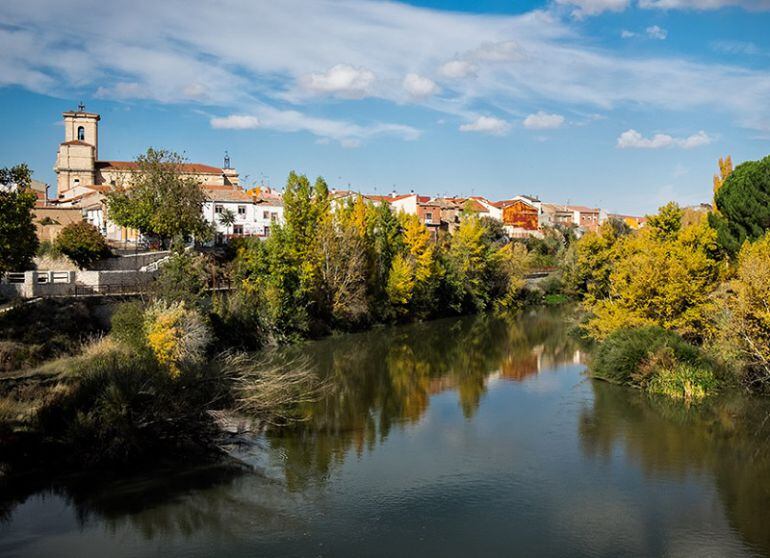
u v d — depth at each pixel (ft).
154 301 121.19
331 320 192.24
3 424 76.23
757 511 66.64
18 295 133.90
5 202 116.88
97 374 82.28
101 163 346.13
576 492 71.51
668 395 111.75
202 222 210.79
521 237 400.88
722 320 116.88
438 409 107.24
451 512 66.33
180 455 80.48
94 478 73.00
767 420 97.35
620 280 139.03
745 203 169.68
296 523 63.57
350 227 198.29
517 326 219.00
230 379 91.66
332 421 99.40
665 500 69.46
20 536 60.03
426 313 234.79
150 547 58.49
